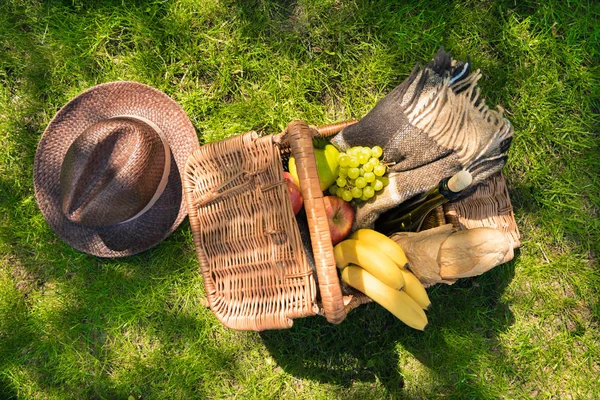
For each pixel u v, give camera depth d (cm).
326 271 104
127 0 177
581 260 176
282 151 143
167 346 177
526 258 177
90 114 159
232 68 178
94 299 177
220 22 178
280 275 122
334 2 177
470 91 124
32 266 177
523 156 178
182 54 178
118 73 178
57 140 158
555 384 176
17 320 176
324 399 176
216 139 177
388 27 177
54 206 160
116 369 177
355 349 176
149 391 177
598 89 175
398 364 176
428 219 130
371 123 126
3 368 175
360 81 179
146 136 137
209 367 176
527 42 177
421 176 121
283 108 178
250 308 128
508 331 177
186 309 177
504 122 123
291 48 179
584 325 177
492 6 177
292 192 129
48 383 177
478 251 105
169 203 162
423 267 113
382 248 114
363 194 125
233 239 129
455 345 176
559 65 176
